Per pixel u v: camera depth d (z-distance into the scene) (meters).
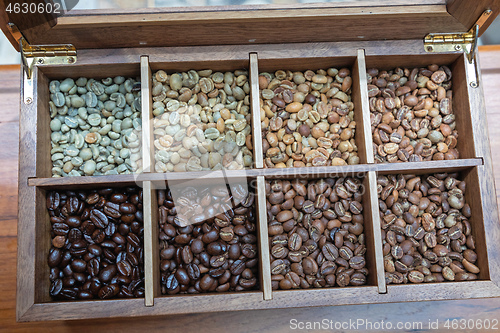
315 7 0.25
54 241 0.26
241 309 0.24
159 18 0.24
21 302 0.24
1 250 0.29
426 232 0.27
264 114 0.28
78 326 0.28
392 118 0.28
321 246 0.26
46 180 0.25
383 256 0.26
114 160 0.27
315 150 0.27
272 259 0.26
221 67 0.28
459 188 0.27
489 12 0.25
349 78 0.28
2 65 0.32
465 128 0.27
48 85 0.27
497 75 0.33
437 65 0.29
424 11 0.25
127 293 0.25
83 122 0.27
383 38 0.27
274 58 0.27
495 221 0.26
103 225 0.26
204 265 0.26
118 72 0.28
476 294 0.25
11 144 0.31
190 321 0.28
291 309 0.29
